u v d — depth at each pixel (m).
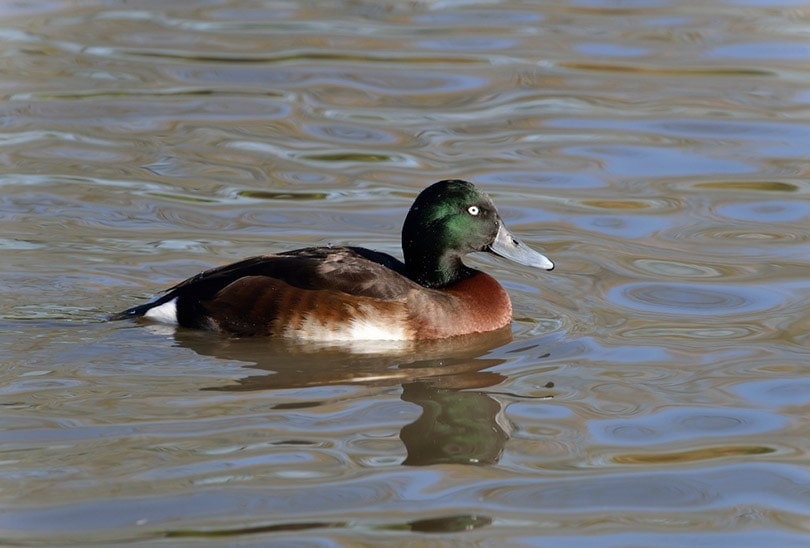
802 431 10.20
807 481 9.38
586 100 18.95
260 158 16.94
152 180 16.19
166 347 11.73
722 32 21.48
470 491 9.16
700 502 9.07
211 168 16.59
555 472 9.49
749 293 13.30
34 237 14.37
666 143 17.52
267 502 8.90
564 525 8.73
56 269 13.52
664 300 13.20
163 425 10.08
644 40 21.20
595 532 8.63
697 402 10.77
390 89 19.31
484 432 10.18
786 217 15.36
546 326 12.63
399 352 11.91
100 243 14.32
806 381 11.17
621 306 13.09
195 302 12.16
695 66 20.09
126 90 19.00
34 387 10.75
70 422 10.08
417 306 12.21
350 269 12.30
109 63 20.00
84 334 11.91
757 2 22.95
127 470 9.30
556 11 22.67
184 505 8.84
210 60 20.20
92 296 12.91
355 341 12.03
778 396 10.88
